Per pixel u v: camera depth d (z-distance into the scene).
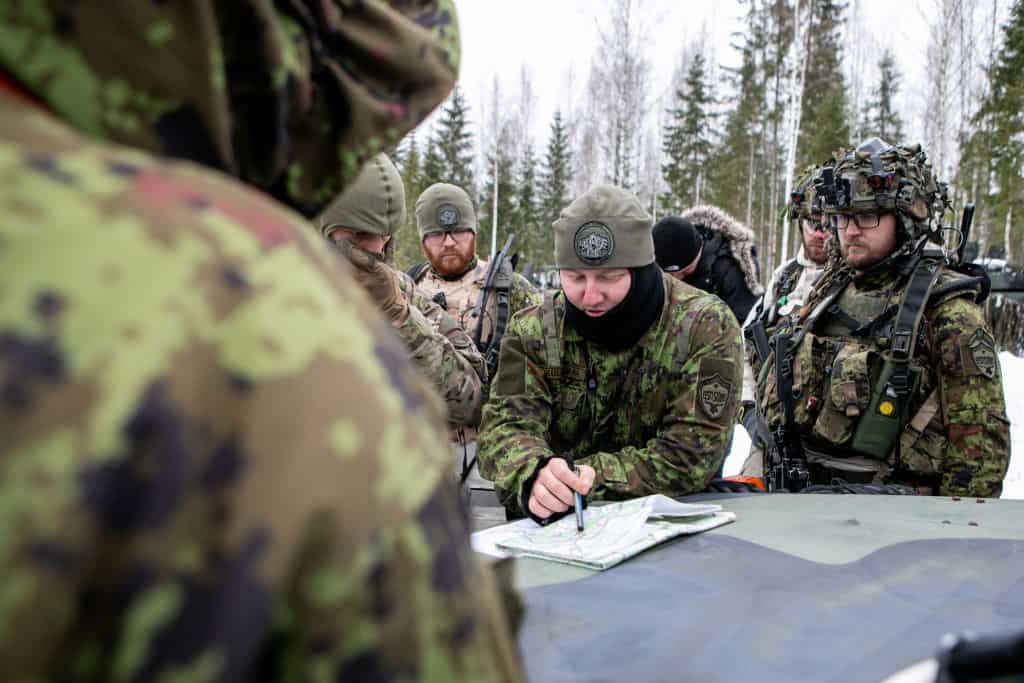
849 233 2.26
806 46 16.56
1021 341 8.94
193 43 0.37
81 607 0.26
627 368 1.89
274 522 0.29
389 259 2.01
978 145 16.70
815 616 0.96
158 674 0.27
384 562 0.32
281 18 0.44
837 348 2.28
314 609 0.30
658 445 1.80
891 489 1.98
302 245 0.36
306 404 0.31
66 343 0.27
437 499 0.36
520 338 1.95
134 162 0.34
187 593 0.28
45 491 0.26
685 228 3.58
